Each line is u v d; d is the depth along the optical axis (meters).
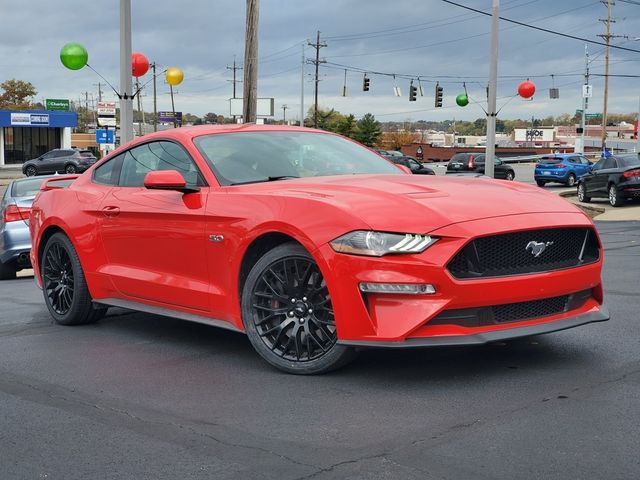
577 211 4.38
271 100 39.81
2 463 3.14
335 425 3.46
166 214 4.97
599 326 5.37
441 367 4.34
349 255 3.92
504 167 40.81
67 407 3.87
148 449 3.25
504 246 3.96
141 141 5.71
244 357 4.80
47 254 6.19
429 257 3.79
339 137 5.88
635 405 3.59
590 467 2.89
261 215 4.36
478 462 2.97
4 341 5.53
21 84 97.31
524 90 24.77
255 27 18.50
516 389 3.89
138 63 16.48
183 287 4.91
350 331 3.96
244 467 3.01
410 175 5.11
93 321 6.11
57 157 49.19
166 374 4.45
